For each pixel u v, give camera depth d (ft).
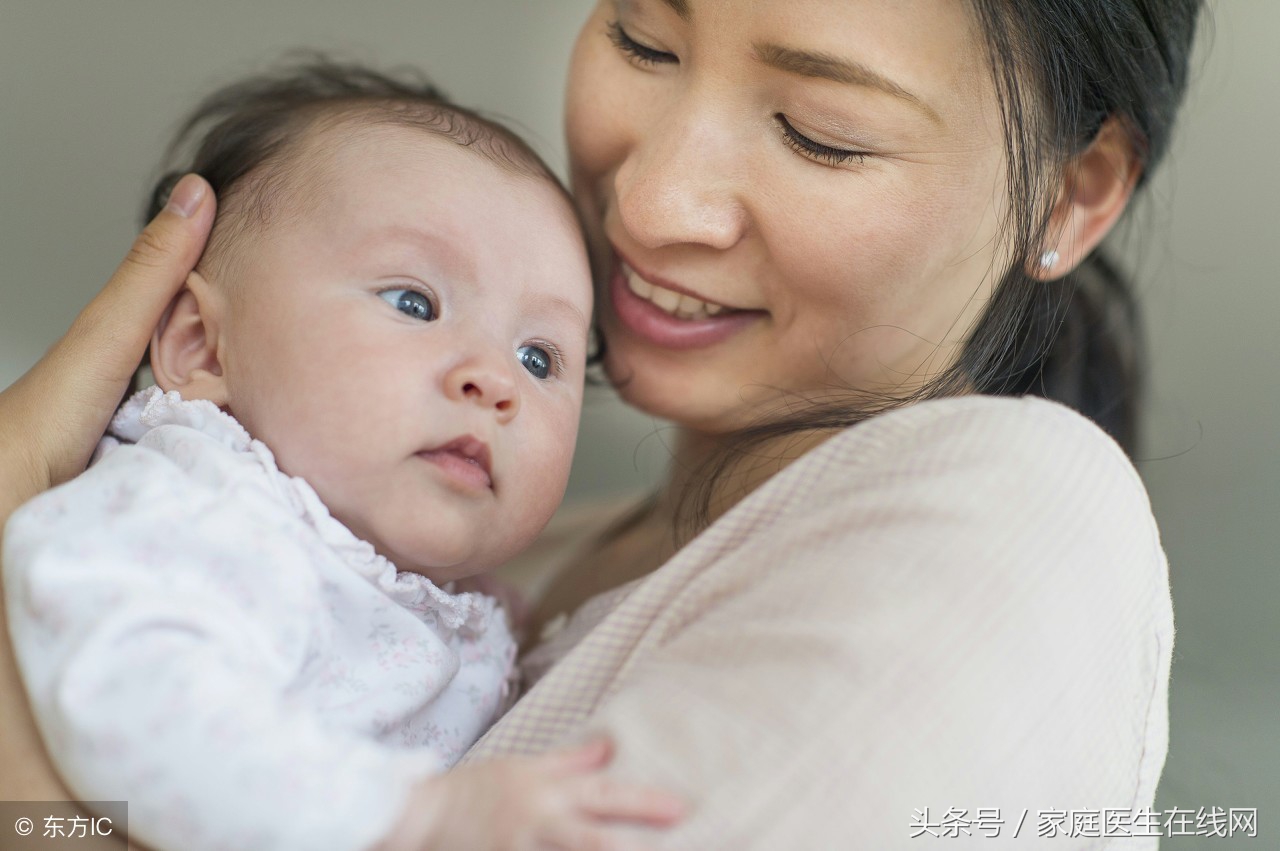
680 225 3.79
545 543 5.72
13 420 3.61
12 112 7.79
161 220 3.89
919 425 3.11
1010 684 2.62
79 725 2.58
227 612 2.88
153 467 3.14
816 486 3.16
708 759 2.49
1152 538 3.20
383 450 3.44
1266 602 6.72
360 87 5.04
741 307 4.07
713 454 4.47
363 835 2.50
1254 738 5.97
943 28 3.54
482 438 3.52
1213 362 7.32
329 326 3.55
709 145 3.76
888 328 4.04
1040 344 4.70
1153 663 3.12
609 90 4.07
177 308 3.92
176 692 2.59
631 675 2.97
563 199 4.25
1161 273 7.16
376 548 3.54
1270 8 7.22
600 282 4.46
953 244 3.89
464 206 3.85
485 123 4.40
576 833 2.40
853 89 3.55
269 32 8.49
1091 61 3.98
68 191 7.91
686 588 3.09
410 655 3.43
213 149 4.26
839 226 3.74
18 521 3.00
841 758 2.45
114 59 8.00
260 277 3.72
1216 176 7.32
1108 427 5.32
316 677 3.20
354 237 3.71
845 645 2.56
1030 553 2.78
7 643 3.00
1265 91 7.23
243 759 2.53
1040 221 4.08
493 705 3.82
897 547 2.75
